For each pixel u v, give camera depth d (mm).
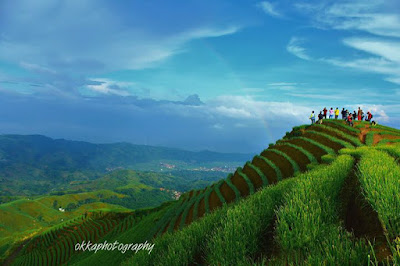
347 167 13992
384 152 20453
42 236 139375
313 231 5746
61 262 106000
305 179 10453
